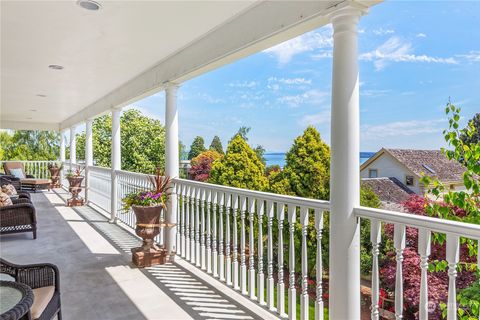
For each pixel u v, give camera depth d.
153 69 4.66
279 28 2.49
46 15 2.95
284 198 2.58
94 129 19.25
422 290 1.75
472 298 2.02
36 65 4.57
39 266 2.31
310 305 3.93
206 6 2.76
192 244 3.96
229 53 3.07
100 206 7.76
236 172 7.87
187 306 2.88
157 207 3.94
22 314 1.53
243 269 3.07
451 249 1.62
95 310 2.80
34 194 10.37
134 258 3.94
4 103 8.01
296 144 5.55
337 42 2.12
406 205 2.82
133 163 17.50
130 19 3.03
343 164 2.09
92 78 5.37
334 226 2.12
